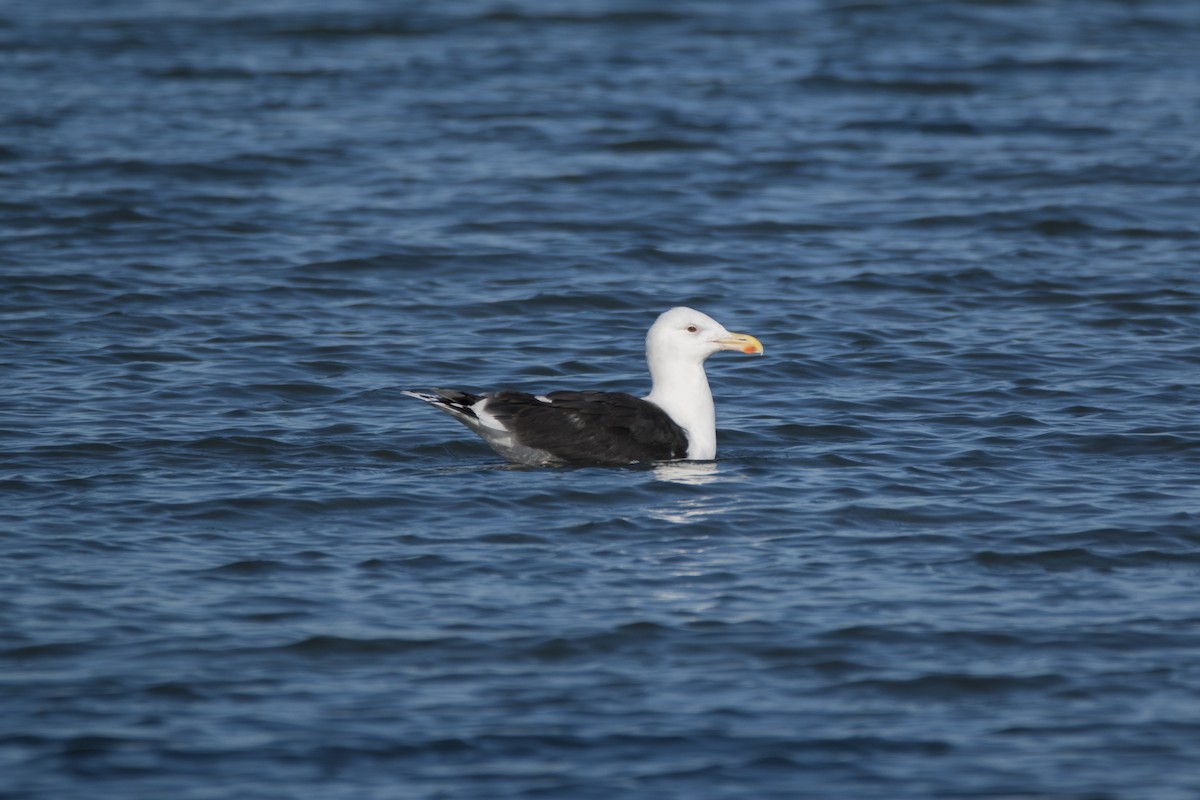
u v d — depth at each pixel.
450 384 18.36
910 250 24.41
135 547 12.89
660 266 23.69
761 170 29.17
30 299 21.48
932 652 11.05
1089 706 10.31
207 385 17.98
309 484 14.53
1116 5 46.16
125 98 34.16
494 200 27.06
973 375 18.64
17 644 11.00
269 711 10.16
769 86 36.12
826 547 13.02
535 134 31.64
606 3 46.00
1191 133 31.61
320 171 28.77
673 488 14.49
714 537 13.24
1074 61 38.78
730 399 17.86
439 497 14.20
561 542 13.09
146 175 28.09
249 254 23.95
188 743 9.73
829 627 11.41
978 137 31.58
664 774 9.45
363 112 33.34
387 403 17.53
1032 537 13.23
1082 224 25.70
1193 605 11.84
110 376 18.22
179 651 10.95
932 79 36.50
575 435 15.25
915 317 21.20
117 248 24.14
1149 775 9.45
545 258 23.95
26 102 33.47
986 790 9.30
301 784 9.30
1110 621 11.55
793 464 15.37
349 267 23.39
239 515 13.68
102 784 9.27
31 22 42.62
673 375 15.81
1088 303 21.75
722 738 9.88
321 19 43.34
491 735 9.88
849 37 41.69
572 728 9.99
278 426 16.52
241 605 11.72
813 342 20.08
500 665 10.83
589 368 19.09
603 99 34.75
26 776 9.34
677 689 10.52
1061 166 29.20
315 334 20.22
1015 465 15.29
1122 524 13.51
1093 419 16.81
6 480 14.48
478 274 23.23
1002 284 22.72
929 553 12.89
